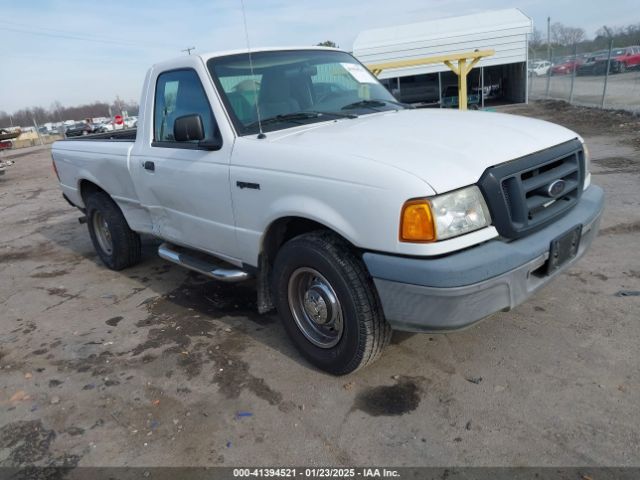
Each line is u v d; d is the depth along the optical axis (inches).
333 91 153.9
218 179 131.0
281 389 119.0
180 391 122.0
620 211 218.7
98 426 112.0
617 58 853.2
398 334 137.2
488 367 119.2
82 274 215.5
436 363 122.9
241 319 156.8
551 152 110.0
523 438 96.5
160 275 202.4
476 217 96.0
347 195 101.3
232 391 120.0
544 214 106.4
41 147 1318.9
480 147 104.2
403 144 107.0
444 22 1019.9
